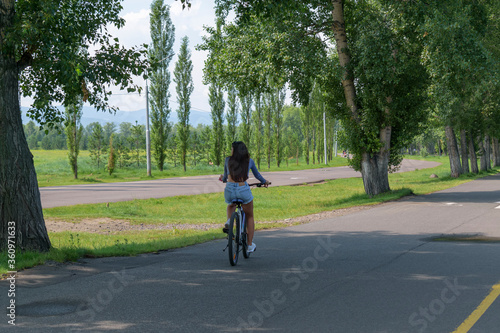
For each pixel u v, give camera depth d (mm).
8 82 7512
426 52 17844
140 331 4160
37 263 6922
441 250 8133
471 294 5258
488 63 17703
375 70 18578
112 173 46375
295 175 44719
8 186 7422
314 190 28594
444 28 16844
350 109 20828
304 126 78875
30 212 7582
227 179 7562
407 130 21719
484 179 33875
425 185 29688
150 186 31016
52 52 7852
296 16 18797
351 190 28453
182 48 51656
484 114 40656
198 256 8039
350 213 15312
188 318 4523
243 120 60469
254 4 10547
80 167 52750
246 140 60406
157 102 50125
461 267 6688
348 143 20922
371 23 18469
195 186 30984
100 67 8883
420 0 17641
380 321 4379
